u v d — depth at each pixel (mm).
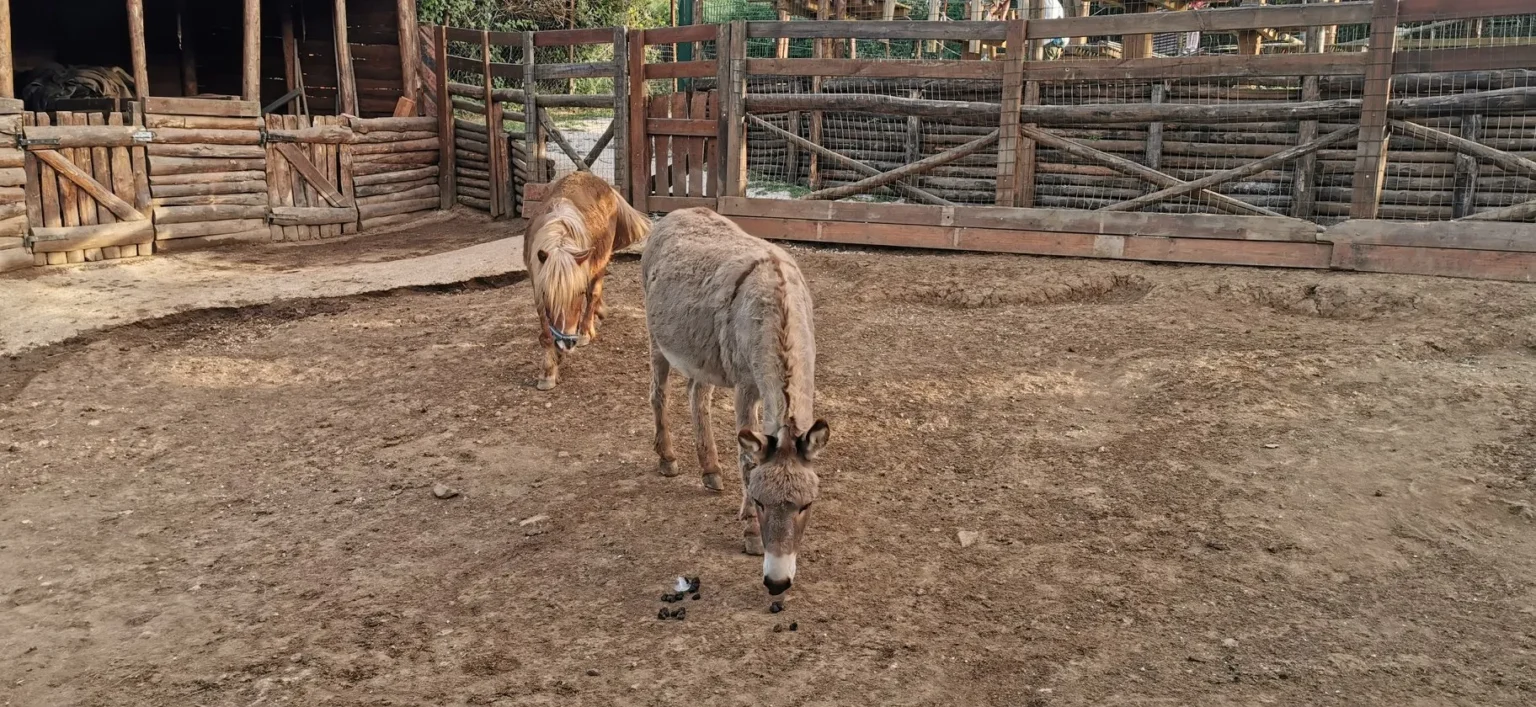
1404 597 4992
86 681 4531
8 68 11570
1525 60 9156
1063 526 5797
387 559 5621
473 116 20234
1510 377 7316
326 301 10664
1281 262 10156
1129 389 7621
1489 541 5457
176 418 7883
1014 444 6871
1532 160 10234
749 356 5023
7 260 11328
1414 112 9773
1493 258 9289
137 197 12594
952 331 9117
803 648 4664
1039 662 4551
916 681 4414
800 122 15766
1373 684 4316
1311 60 9977
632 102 13555
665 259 5949
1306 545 5469
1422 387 7254
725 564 5438
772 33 12469
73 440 7488
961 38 11508
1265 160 10406
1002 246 11375
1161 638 4711
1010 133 11367
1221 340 8406
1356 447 6516
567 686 4383
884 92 14664
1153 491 6129
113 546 5906
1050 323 9156
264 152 13906
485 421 7613
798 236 12367
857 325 9359
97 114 12117
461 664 4570
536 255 7734
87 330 9500
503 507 6211
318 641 4801
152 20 16688
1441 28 13195
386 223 15398
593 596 5148
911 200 13945
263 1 17078
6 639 4914
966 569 5371
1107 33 10703
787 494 4359
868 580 5273
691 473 6629
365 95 17344
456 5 22344
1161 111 10773
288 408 8039
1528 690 4234
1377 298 9086
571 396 8062
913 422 7285
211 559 5707
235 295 10602
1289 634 4711
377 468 6867
